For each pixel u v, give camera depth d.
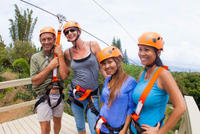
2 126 3.59
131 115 1.51
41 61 2.21
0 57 12.38
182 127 2.09
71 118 3.85
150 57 1.33
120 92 1.60
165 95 1.29
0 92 7.83
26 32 20.00
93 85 2.12
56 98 2.28
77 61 2.08
